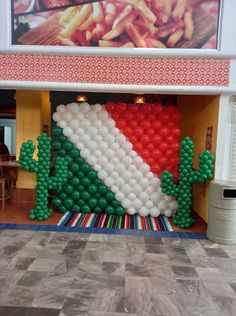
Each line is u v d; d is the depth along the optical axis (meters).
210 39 4.14
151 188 4.92
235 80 4.13
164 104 6.23
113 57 4.20
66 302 2.45
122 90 4.23
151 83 4.21
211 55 4.10
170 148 4.84
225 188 3.81
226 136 4.27
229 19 4.05
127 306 2.43
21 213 5.05
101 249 3.58
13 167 5.86
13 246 3.59
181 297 2.59
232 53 4.06
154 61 4.19
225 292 2.69
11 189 5.71
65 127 4.85
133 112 4.85
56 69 4.25
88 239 3.90
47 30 4.23
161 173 4.81
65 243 3.73
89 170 4.91
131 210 4.97
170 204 4.85
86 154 4.88
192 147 4.38
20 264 3.11
